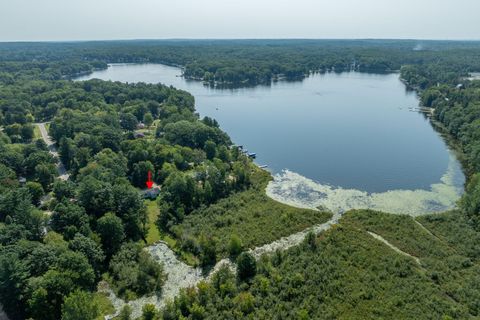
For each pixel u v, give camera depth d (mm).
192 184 95500
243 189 105125
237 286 64562
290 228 84250
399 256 71500
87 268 62969
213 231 83188
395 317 56062
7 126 151250
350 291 61875
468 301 59000
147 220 86938
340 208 95875
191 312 57625
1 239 65938
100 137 129125
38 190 93750
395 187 109250
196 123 146125
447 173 119812
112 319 59406
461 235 78875
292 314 56625
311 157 135625
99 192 83312
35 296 54750
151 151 118688
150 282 66938
